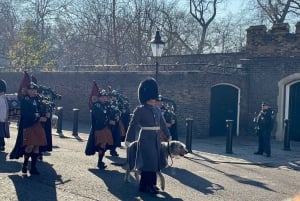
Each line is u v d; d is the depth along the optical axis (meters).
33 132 8.61
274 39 19.33
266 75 19.52
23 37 33.31
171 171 10.27
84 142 15.24
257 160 13.04
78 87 23.62
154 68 24.38
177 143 7.84
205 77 18.33
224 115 19.56
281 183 9.60
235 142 17.44
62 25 44.62
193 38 43.22
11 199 6.82
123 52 37.69
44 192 7.38
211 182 9.18
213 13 43.31
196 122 18.28
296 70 18.67
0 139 11.62
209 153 13.98
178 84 18.70
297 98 18.73
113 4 37.12
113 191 7.71
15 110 12.20
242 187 8.86
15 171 9.03
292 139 18.81
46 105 8.81
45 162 10.33
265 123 13.98
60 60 45.47
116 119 10.11
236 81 19.59
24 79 10.43
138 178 8.35
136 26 37.53
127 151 8.22
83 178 8.67
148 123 7.75
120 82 21.27
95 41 40.16
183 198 7.50
